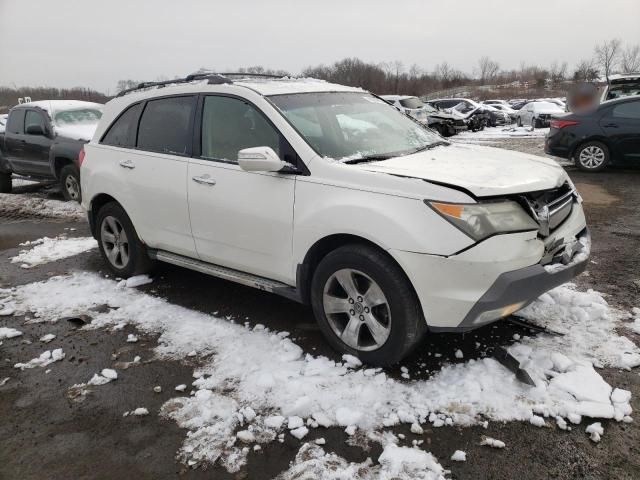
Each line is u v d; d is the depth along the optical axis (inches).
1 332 160.9
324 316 139.4
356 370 132.0
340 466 101.0
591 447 102.8
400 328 124.2
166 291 191.0
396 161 140.9
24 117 405.7
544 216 126.0
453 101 1040.8
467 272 114.7
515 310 121.6
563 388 118.7
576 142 411.8
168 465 103.9
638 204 299.3
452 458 101.6
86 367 141.5
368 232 123.6
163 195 174.7
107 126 201.8
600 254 212.8
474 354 135.7
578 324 148.9
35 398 128.4
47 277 213.0
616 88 413.1
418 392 120.8
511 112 1229.7
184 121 172.2
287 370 132.7
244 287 192.1
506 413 112.4
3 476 103.1
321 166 136.3
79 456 107.6
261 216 146.6
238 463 103.3
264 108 150.7
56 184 464.8
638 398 116.2
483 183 120.4
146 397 126.0
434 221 116.5
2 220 329.7
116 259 206.5
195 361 140.9
